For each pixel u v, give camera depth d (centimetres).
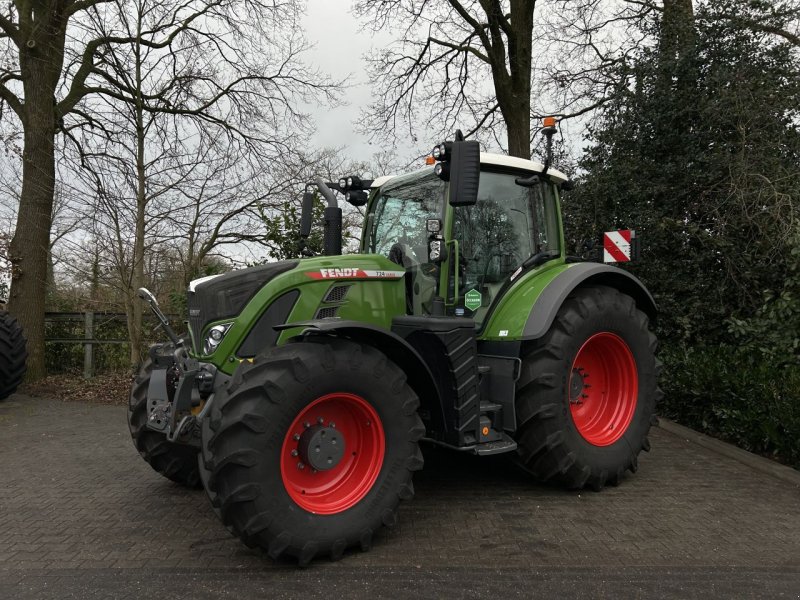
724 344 633
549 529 355
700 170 691
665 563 309
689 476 463
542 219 479
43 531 355
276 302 366
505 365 408
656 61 739
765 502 402
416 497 414
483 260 434
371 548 329
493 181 450
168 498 417
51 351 1045
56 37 941
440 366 375
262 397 300
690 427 612
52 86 952
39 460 521
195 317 378
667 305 691
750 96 655
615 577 294
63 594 278
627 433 444
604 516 377
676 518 373
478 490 430
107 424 680
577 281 423
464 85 1198
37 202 957
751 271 650
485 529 355
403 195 455
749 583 288
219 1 925
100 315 1048
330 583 289
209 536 347
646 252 717
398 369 340
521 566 305
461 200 351
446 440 379
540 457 417
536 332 398
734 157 663
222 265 1137
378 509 324
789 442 469
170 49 943
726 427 545
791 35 716
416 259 425
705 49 707
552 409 405
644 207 728
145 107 871
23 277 955
